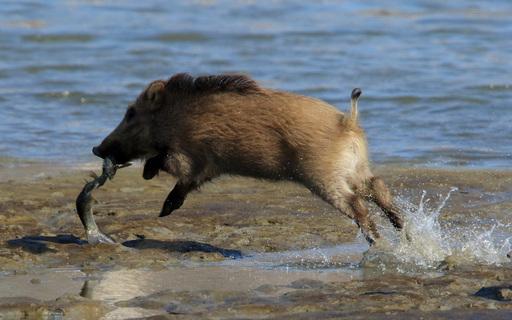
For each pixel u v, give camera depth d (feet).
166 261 121.90
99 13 357.41
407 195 160.04
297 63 280.92
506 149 193.16
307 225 140.36
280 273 116.78
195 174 128.88
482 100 232.32
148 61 280.31
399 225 126.52
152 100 129.49
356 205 123.54
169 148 128.88
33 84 247.91
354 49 303.07
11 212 144.46
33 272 116.67
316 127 123.03
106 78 257.96
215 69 272.72
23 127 208.95
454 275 112.27
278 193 161.79
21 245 126.41
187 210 149.69
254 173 126.82
